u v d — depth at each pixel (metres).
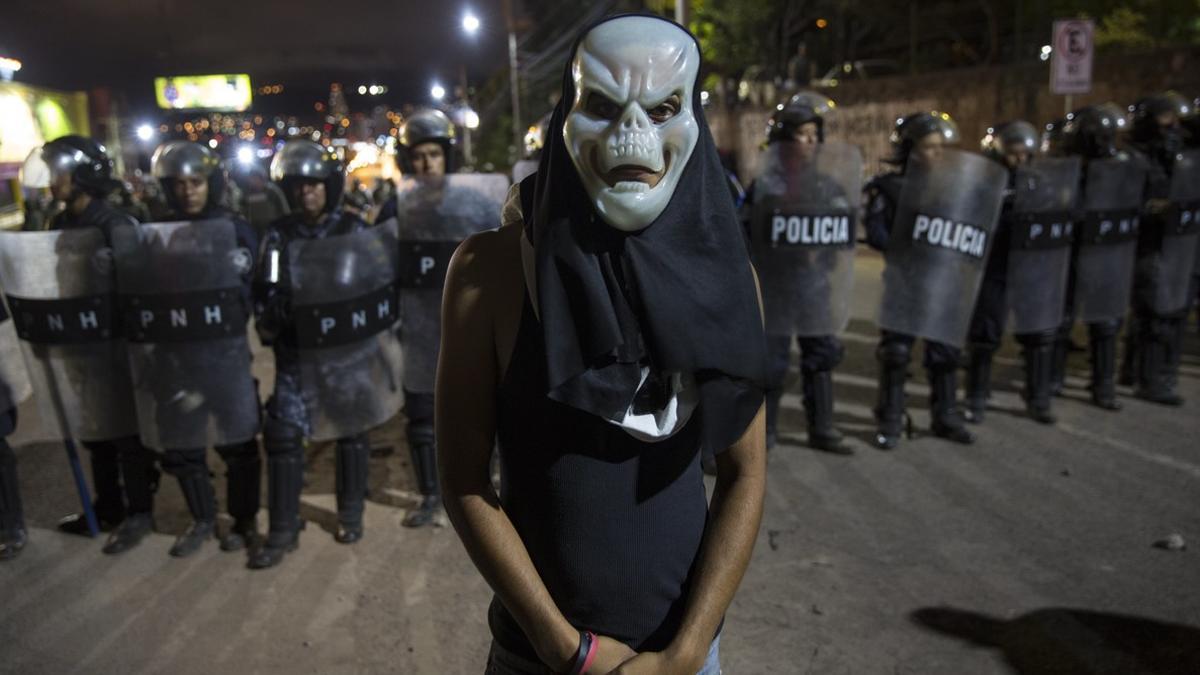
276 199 8.32
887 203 4.64
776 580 3.35
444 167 4.18
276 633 3.10
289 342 3.63
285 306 3.52
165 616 3.23
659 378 1.19
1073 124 5.26
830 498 4.14
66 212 3.73
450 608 3.25
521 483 1.23
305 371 3.63
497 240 1.23
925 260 4.51
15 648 3.03
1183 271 5.34
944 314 4.55
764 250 4.42
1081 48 8.17
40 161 3.53
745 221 4.49
